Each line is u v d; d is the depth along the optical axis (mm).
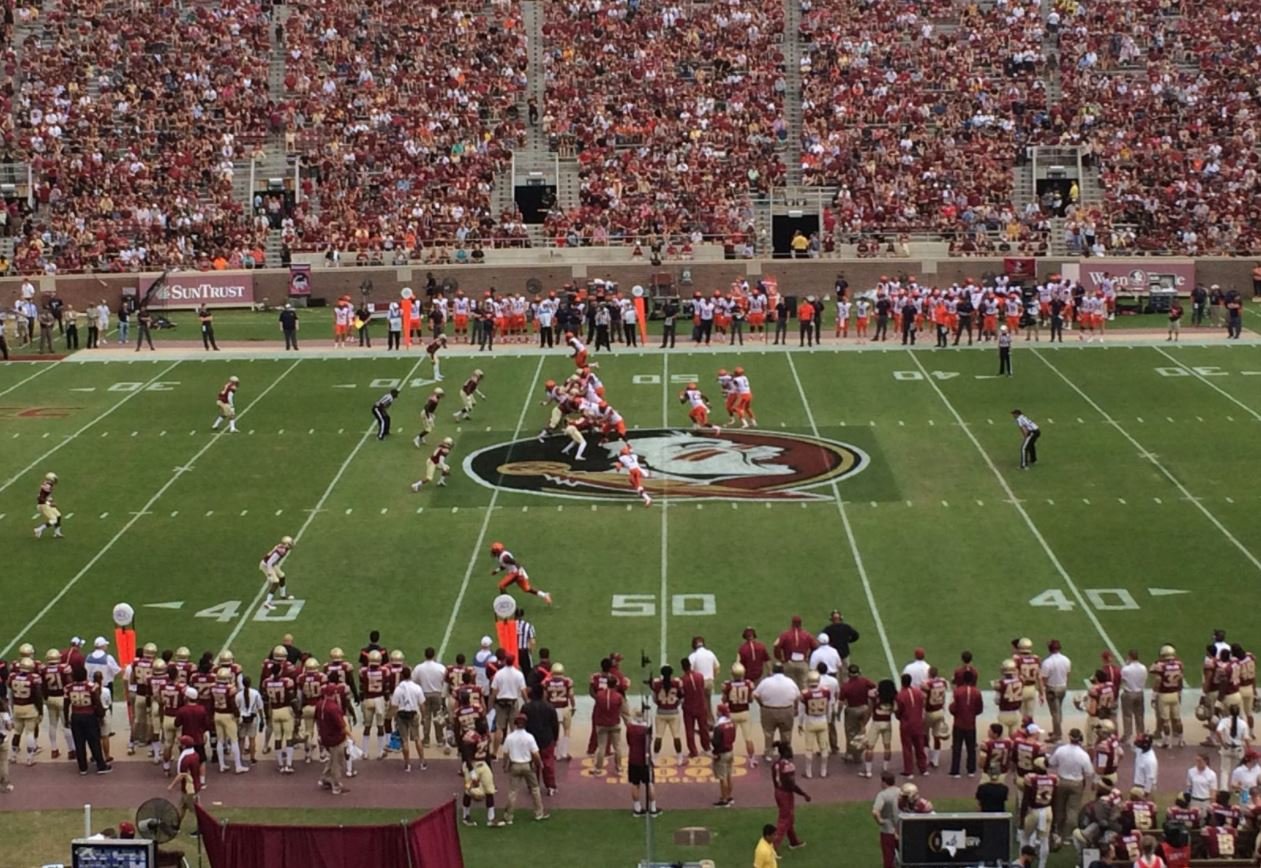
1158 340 55969
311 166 69062
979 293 55750
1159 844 22234
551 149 70688
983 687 30141
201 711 27250
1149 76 73312
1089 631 32375
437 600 34469
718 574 35625
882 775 24234
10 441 45969
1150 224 66938
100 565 36750
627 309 56344
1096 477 41500
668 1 76375
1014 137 70688
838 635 29812
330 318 62562
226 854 21812
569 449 44500
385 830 21625
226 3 75562
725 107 72125
